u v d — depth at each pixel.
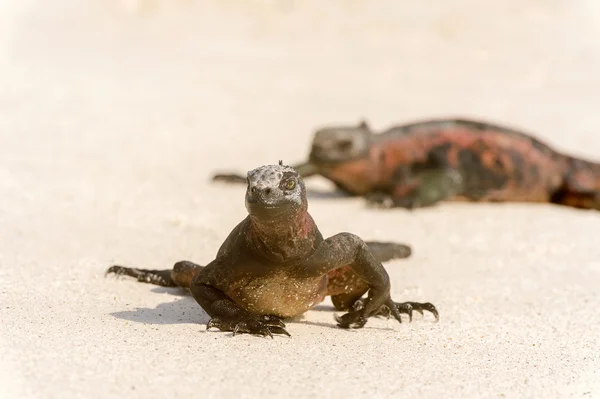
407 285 33.44
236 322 25.53
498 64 105.44
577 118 78.75
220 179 50.62
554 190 52.62
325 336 26.33
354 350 25.05
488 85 94.19
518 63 106.06
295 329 26.92
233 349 24.28
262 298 26.00
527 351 26.05
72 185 47.28
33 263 32.91
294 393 21.39
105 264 33.34
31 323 25.73
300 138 66.44
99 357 23.08
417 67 102.44
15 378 21.47
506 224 45.69
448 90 91.00
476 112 80.31
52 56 96.12
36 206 42.16
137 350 23.80
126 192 46.62
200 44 109.19
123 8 127.00
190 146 61.28
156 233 38.47
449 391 22.23
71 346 23.81
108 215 41.28
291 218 23.77
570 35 121.00
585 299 32.41
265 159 58.69
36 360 22.64
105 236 37.56
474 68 102.94
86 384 21.30
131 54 100.50
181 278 29.86
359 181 51.25
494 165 51.91
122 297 29.56
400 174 51.12
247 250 25.17
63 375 21.77
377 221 44.69
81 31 112.94
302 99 83.06
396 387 22.23
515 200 52.59
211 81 88.44
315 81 92.62
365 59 105.62
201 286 26.38
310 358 24.02
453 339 26.89
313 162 50.78
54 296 29.03
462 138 52.22
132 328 25.81
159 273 31.41
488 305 31.23
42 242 36.03
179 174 52.56
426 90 90.62
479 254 38.91
